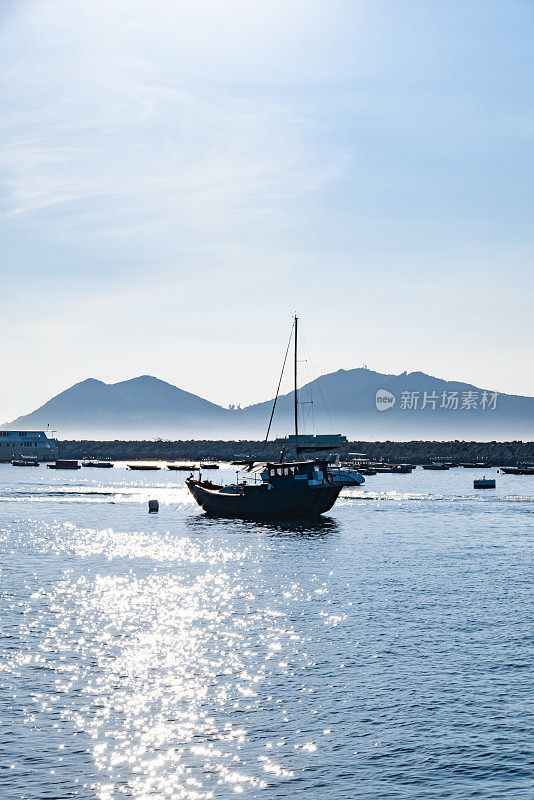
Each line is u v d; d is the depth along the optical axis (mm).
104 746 27812
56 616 45719
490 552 73250
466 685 33719
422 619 45250
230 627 43312
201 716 30438
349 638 41000
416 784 25094
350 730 29141
